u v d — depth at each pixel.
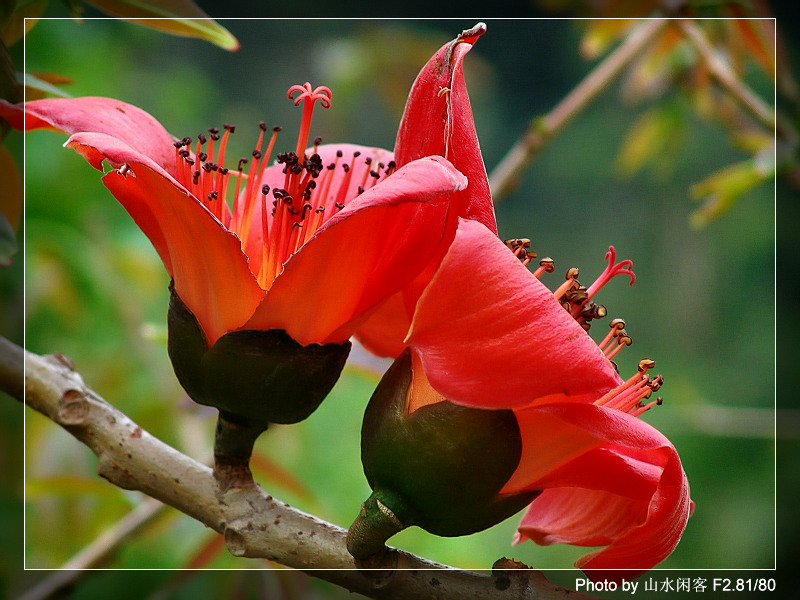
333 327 0.88
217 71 4.04
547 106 5.43
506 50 5.35
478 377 0.76
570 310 0.96
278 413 0.90
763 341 5.50
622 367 5.38
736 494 4.45
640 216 5.78
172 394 2.43
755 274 5.66
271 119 4.13
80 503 2.16
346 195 1.08
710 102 2.74
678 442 4.56
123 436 0.97
